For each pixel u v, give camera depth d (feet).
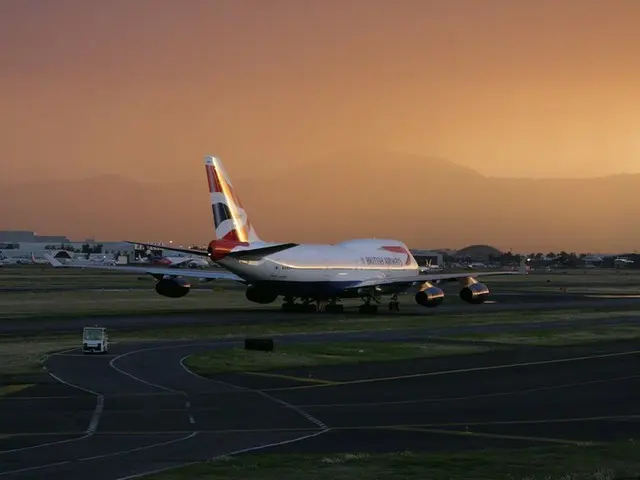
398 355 373.81
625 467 180.55
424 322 535.60
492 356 375.45
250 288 614.34
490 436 215.92
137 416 238.27
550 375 324.19
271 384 297.12
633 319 574.56
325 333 460.55
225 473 172.86
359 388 291.38
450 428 226.38
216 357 357.20
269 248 549.54
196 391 281.13
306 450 197.77
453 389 291.17
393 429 224.33
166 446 199.93
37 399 263.49
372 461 184.65
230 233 566.77
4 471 173.78
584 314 617.21
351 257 634.84
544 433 220.43
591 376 322.34
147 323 504.43
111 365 331.57
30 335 431.43
